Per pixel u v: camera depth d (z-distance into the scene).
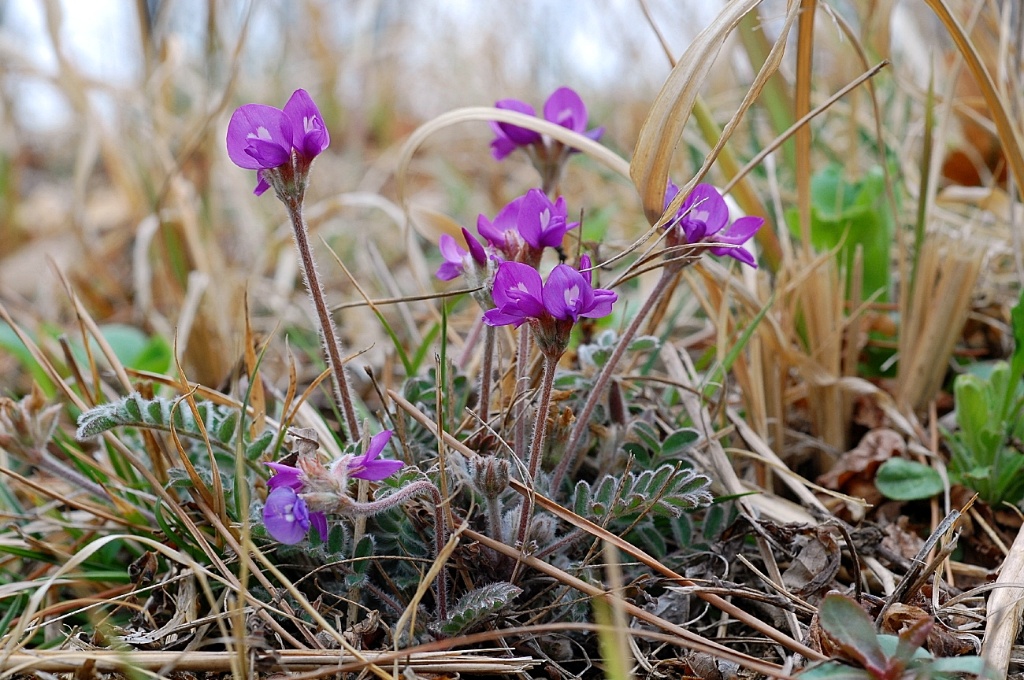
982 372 0.45
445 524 0.36
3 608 0.39
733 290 0.42
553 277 0.33
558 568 0.36
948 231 0.50
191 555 0.37
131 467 0.41
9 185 0.74
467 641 0.33
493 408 0.40
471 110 0.41
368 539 0.35
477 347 0.45
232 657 0.33
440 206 0.73
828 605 0.32
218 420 0.37
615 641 0.31
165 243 0.51
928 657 0.32
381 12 1.00
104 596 0.38
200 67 0.70
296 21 0.92
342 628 0.36
